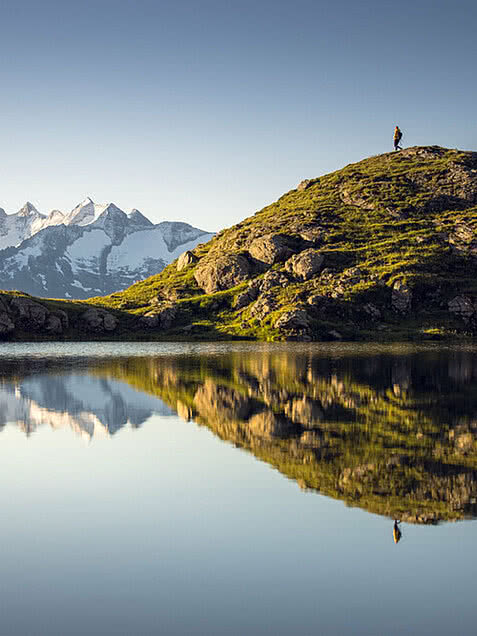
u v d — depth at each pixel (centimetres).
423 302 18038
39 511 2217
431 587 1608
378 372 7062
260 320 18350
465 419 3944
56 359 9894
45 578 1675
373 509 2181
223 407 4547
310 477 2595
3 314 17412
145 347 13850
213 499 2322
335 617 1468
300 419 3994
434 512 2142
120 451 3155
